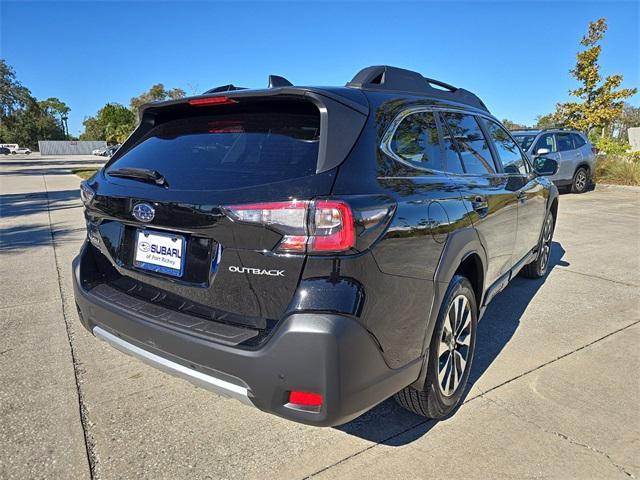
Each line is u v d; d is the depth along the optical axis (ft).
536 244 15.39
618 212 31.96
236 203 6.22
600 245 22.45
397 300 6.64
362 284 6.00
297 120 7.10
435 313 7.63
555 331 12.57
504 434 8.20
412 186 7.37
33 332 12.08
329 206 5.84
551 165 15.38
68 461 7.43
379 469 7.33
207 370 6.49
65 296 14.79
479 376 10.20
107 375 10.04
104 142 259.80
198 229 6.61
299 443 7.95
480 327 12.83
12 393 9.29
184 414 8.73
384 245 6.36
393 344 6.61
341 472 7.27
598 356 11.13
